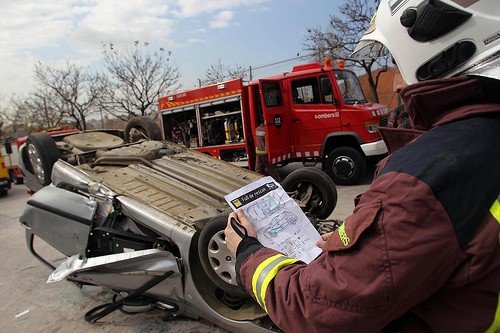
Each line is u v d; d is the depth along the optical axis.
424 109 0.94
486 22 0.86
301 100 8.31
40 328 3.32
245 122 8.70
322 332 0.92
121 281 2.91
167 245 2.95
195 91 9.40
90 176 3.41
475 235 0.79
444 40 0.92
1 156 12.97
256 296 1.15
